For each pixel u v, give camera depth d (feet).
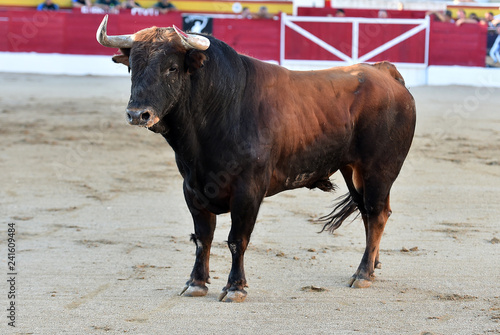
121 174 56.54
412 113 33.42
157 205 47.03
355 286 30.81
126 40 26.61
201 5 139.33
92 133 72.90
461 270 33.47
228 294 28.66
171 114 27.09
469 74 117.91
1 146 65.72
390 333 25.04
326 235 40.19
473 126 80.28
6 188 51.24
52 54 120.26
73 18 119.55
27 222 42.37
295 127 29.53
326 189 32.94
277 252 36.58
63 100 92.94
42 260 34.78
